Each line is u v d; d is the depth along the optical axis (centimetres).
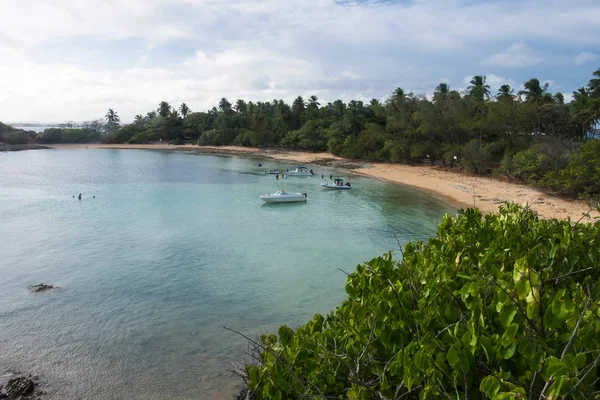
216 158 10588
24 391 1287
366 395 494
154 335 1641
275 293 2059
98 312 1827
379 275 716
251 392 619
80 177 6656
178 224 3478
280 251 2750
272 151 11388
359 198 4806
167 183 6025
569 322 446
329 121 11100
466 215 1084
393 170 7162
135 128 15725
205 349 1538
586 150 3941
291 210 4138
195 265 2450
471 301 507
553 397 353
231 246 2847
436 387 428
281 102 12988
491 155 6312
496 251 785
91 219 3622
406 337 555
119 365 1439
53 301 1928
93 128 16800
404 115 7731
